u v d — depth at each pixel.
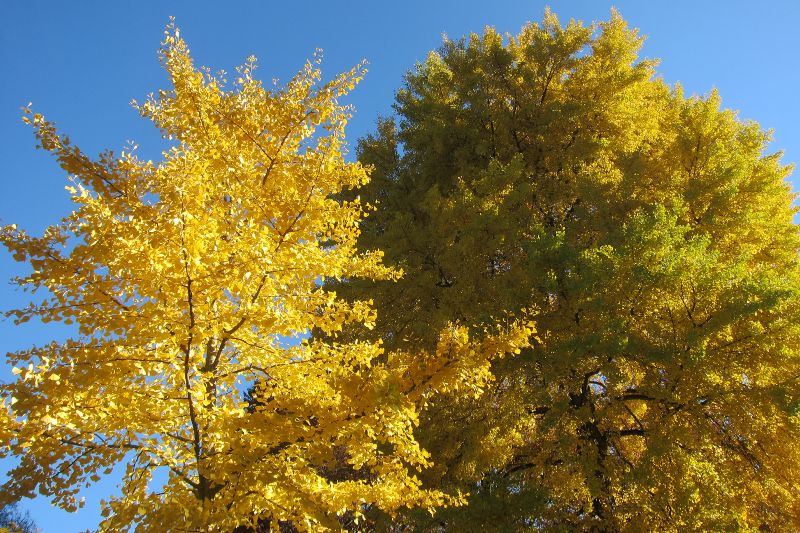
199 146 4.33
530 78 10.92
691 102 12.33
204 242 3.34
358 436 3.65
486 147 10.49
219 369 4.45
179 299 3.44
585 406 6.58
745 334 6.38
